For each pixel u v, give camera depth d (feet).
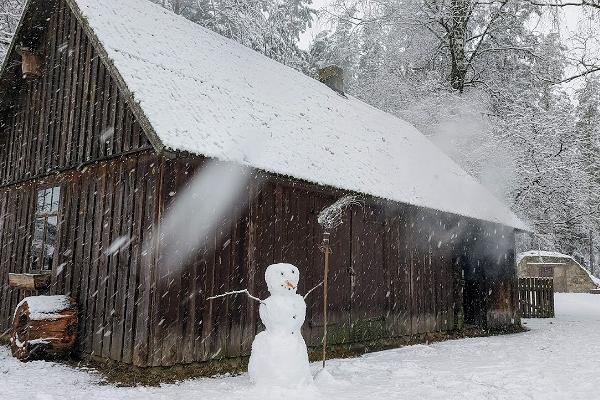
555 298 98.99
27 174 37.96
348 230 37.06
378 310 39.01
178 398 20.48
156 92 26.94
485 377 24.56
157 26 35.32
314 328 33.12
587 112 81.92
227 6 80.28
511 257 57.67
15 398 20.54
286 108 38.81
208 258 27.40
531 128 69.36
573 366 27.40
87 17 29.60
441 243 48.16
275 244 31.17
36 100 38.60
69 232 32.30
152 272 25.32
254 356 22.03
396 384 23.41
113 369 26.03
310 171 32.19
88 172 31.76
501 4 77.10
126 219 27.78
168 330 25.13
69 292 30.91
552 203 71.31
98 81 31.94
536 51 79.66
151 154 27.17
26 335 28.19
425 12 81.20
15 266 37.99
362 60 97.30
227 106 31.45
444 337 46.39
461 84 81.10
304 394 20.65
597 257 190.70
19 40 38.78
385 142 50.21
